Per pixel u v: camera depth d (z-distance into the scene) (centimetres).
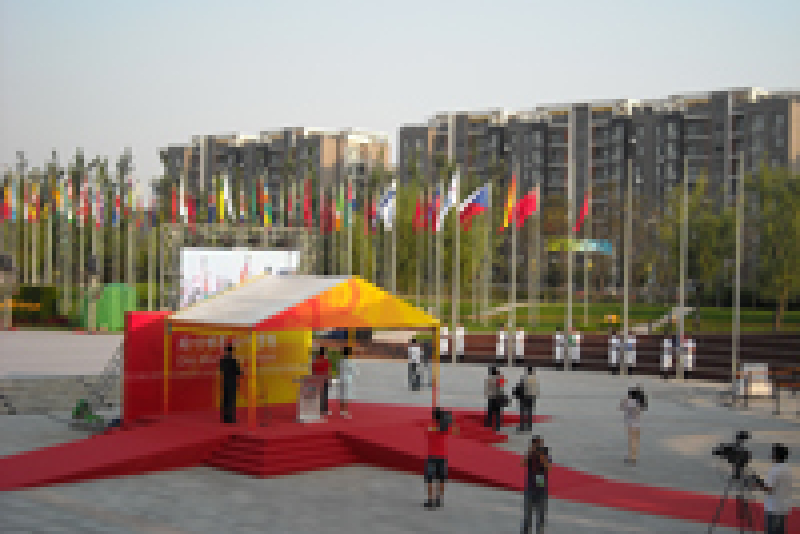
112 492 1769
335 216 5044
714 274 6494
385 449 2075
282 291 2389
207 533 1468
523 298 9338
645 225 8550
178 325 2311
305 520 1569
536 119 11569
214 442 2102
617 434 2544
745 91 10481
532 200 4325
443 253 6869
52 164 7362
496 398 2478
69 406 2898
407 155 12250
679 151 10700
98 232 7306
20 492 1739
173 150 15488
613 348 4197
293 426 2227
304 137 14238
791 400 3294
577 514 1631
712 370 4084
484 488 1872
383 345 4875
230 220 5034
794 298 6544
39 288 6134
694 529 1538
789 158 10238
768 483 1328
